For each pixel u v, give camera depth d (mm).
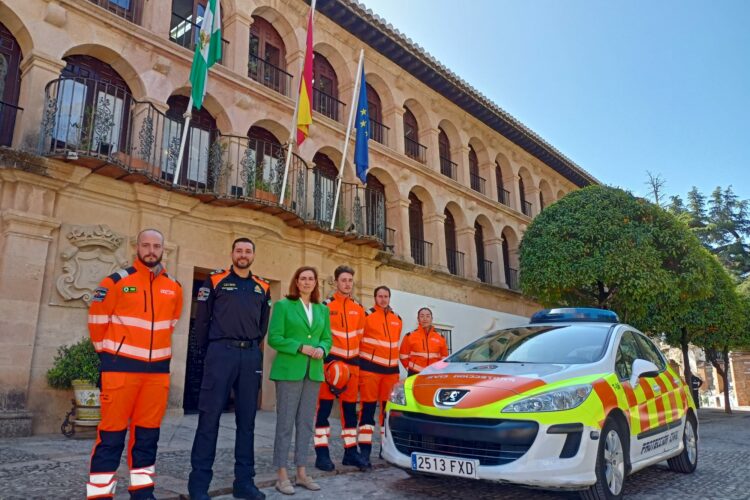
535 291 16062
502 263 21609
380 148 16703
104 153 9625
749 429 14586
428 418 4965
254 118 13125
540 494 5305
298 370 5328
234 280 5012
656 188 35531
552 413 4562
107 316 4219
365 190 16609
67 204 9336
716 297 20469
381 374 6797
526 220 23641
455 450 4781
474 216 20562
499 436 4539
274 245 12555
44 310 8828
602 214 15141
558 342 6031
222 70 12469
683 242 14852
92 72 10758
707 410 28500
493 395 4793
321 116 14898
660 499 5398
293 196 12727
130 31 10898
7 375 8258
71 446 7395
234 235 11609
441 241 18500
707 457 8641
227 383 4766
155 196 10227
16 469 5672
